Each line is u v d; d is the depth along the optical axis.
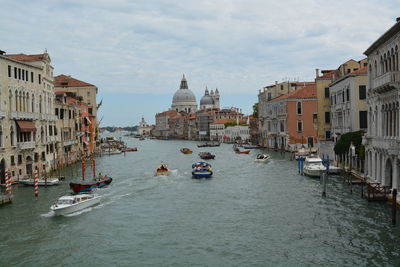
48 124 53.41
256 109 126.38
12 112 41.94
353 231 24.45
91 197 33.25
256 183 43.03
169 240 24.25
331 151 56.12
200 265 20.52
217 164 65.44
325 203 31.48
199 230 26.02
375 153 34.97
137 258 21.59
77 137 72.38
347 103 51.50
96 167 62.75
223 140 175.50
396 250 21.34
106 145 125.50
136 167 62.75
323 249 21.98
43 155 51.25
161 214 30.19
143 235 25.25
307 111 82.12
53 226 27.25
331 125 61.97
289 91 98.69
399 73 28.06
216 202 33.88
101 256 21.95
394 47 29.16
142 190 39.88
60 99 62.12
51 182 42.00
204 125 198.00
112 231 26.14
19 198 35.50
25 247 23.34
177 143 179.12
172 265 20.59
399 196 28.86
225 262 20.80
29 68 47.06
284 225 26.50
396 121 29.11
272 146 95.50
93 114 97.75
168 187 41.66
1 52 41.16
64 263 21.09
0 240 24.48
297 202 32.53
